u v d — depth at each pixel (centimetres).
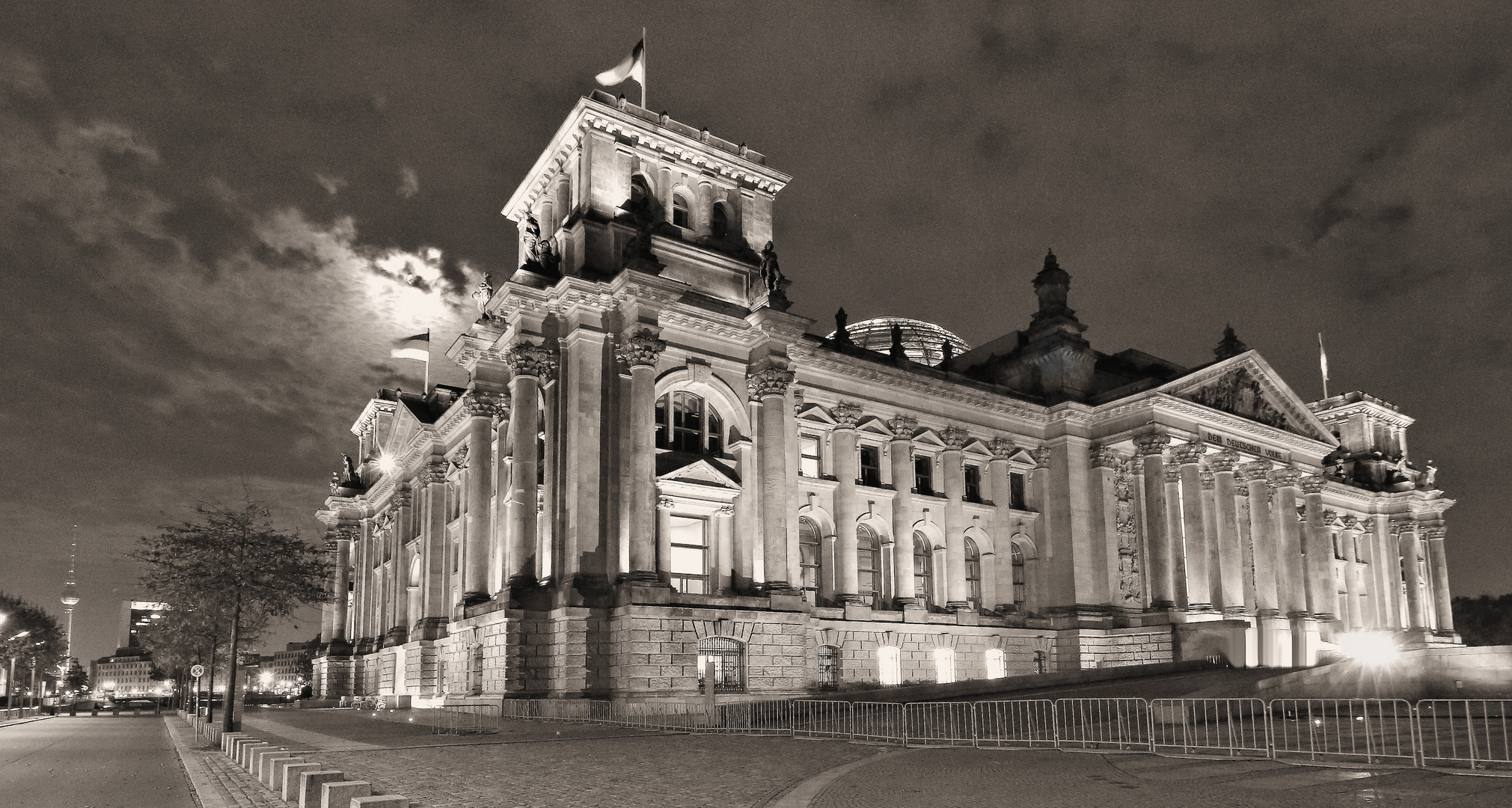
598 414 5494
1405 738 3450
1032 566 7519
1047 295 8150
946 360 7519
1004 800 1944
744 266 6391
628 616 5103
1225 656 6644
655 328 5591
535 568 5444
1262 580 7800
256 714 7194
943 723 4175
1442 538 11181
